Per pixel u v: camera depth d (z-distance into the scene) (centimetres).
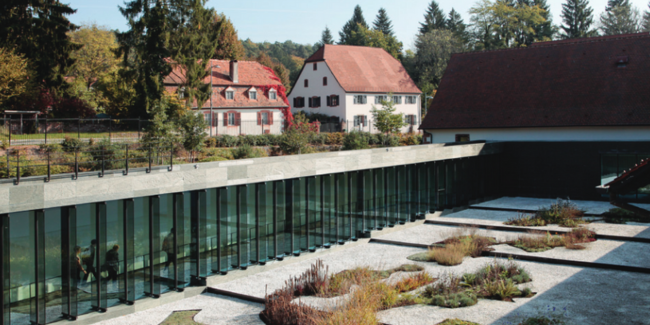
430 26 10244
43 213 1181
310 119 6147
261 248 1719
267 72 5834
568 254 1761
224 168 1554
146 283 1424
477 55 3619
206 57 4428
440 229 2275
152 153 3080
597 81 3019
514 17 7844
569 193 2886
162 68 4250
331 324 1105
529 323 1124
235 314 1316
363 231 2128
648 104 2767
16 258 1271
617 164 2752
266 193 1803
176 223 1456
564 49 3297
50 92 4166
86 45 7412
